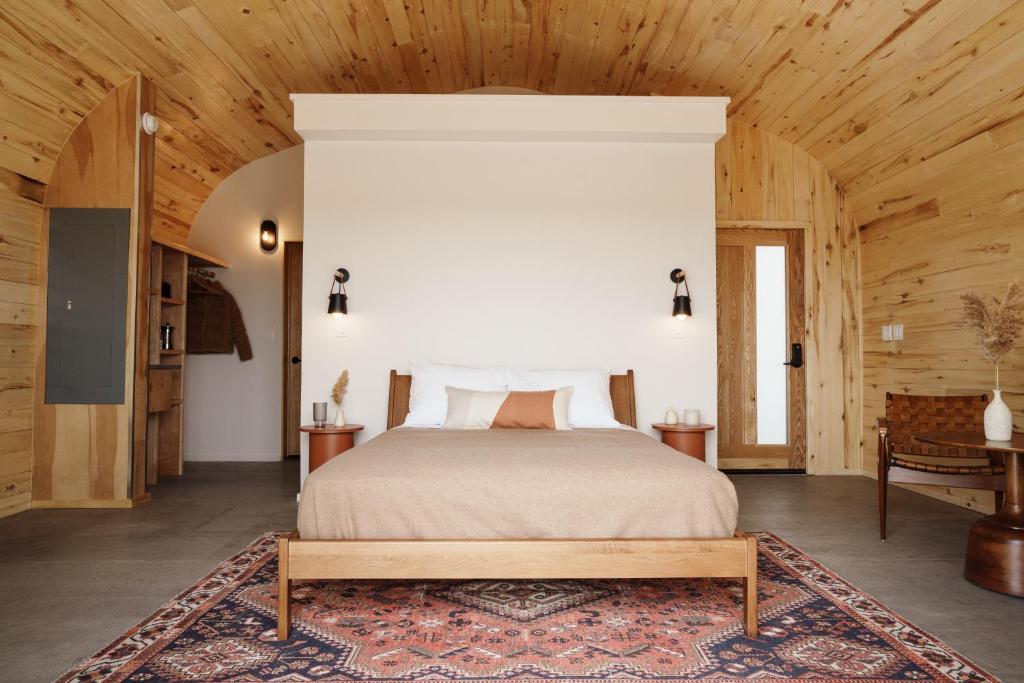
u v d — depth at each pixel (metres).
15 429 3.92
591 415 4.00
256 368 6.09
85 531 3.50
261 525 3.64
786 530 3.56
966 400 3.67
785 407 5.39
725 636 2.18
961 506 4.11
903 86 3.85
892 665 1.96
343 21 4.22
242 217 6.09
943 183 4.16
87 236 4.13
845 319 5.34
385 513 2.29
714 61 4.43
